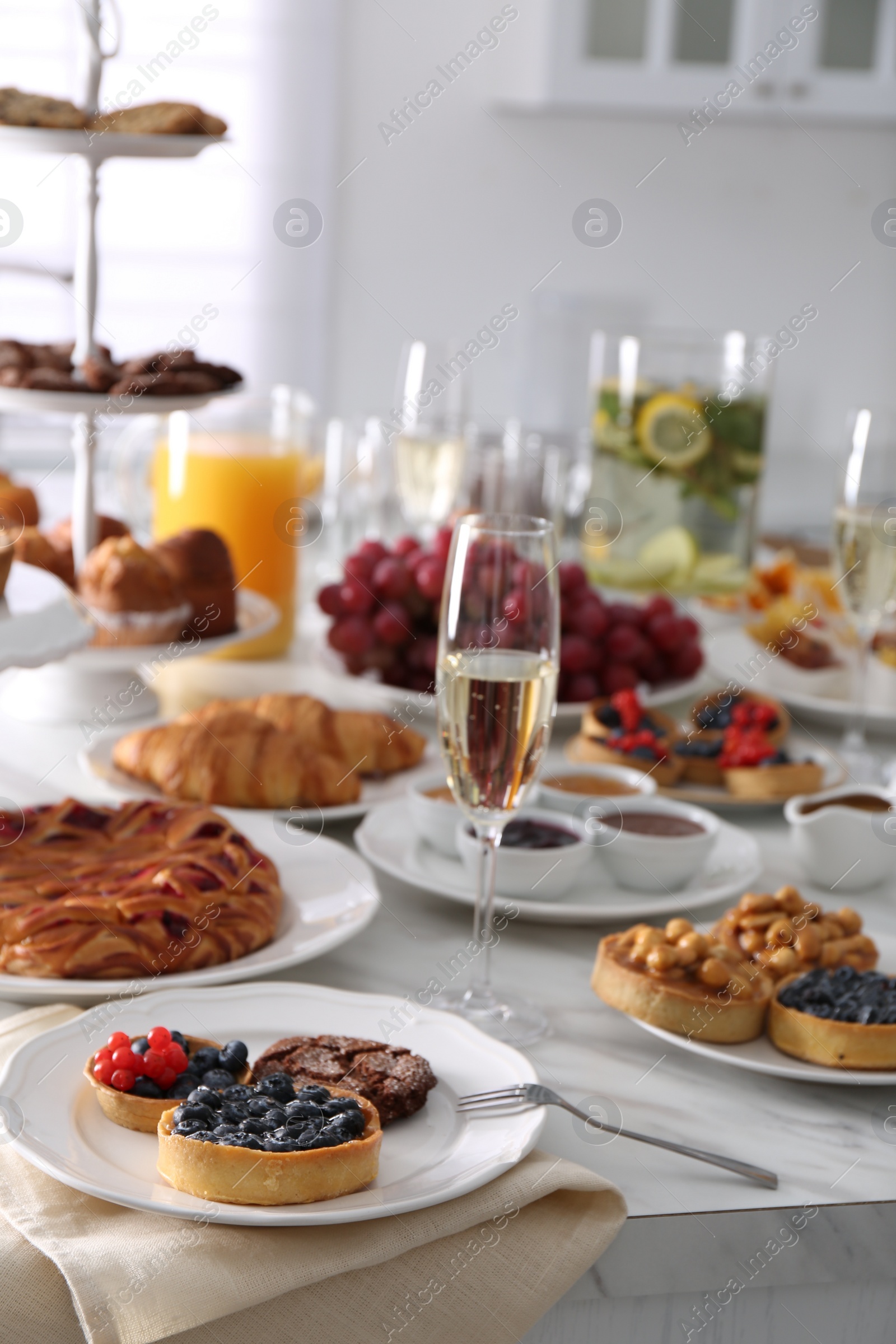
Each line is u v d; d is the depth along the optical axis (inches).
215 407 68.6
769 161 140.4
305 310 131.8
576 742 60.7
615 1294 43.7
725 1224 43.7
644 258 139.9
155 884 49.4
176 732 56.8
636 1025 48.9
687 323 142.8
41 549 62.7
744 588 72.4
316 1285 42.0
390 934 52.0
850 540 59.7
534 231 135.8
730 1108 46.3
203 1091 43.3
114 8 58.8
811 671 65.7
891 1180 44.6
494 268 135.9
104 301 125.4
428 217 132.8
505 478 65.4
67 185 121.1
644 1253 43.6
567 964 51.2
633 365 69.9
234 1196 41.8
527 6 123.2
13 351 58.2
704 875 54.2
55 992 47.4
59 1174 42.1
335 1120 42.8
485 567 46.7
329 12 124.3
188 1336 41.5
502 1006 48.9
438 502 73.1
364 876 52.5
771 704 62.0
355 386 135.3
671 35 122.0
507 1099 44.9
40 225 121.4
